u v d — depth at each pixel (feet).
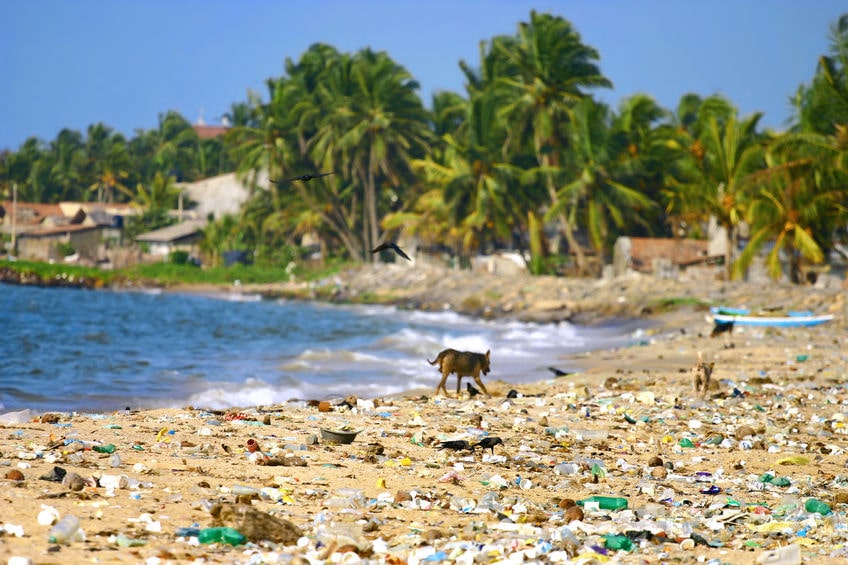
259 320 365.40
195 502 62.39
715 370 175.94
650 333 294.25
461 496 70.85
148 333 295.89
